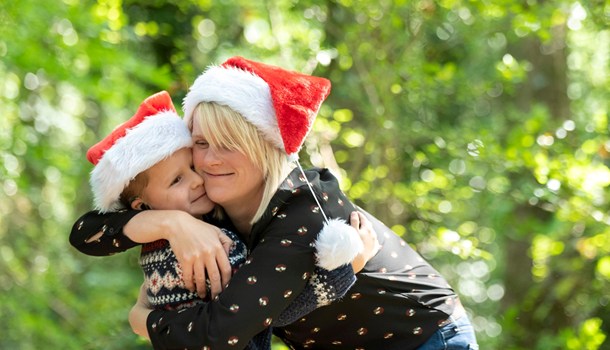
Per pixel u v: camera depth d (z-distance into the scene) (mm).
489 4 6141
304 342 3172
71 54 6426
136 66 6344
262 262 2748
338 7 6559
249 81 2816
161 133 2840
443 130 6621
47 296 8281
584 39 8586
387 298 3029
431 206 6227
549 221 6855
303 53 6441
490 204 6789
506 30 6969
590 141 6027
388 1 6203
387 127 6234
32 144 7504
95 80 6457
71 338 7375
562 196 5961
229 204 2939
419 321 3062
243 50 6828
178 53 7078
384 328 3053
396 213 6340
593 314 7379
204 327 2697
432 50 7844
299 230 2781
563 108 8320
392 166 6355
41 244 10094
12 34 6258
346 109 6566
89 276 8727
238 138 2781
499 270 9828
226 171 2844
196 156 2896
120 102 6504
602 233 6066
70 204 10102
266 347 3016
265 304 2713
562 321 7188
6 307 7980
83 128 9984
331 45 6730
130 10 7281
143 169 2824
